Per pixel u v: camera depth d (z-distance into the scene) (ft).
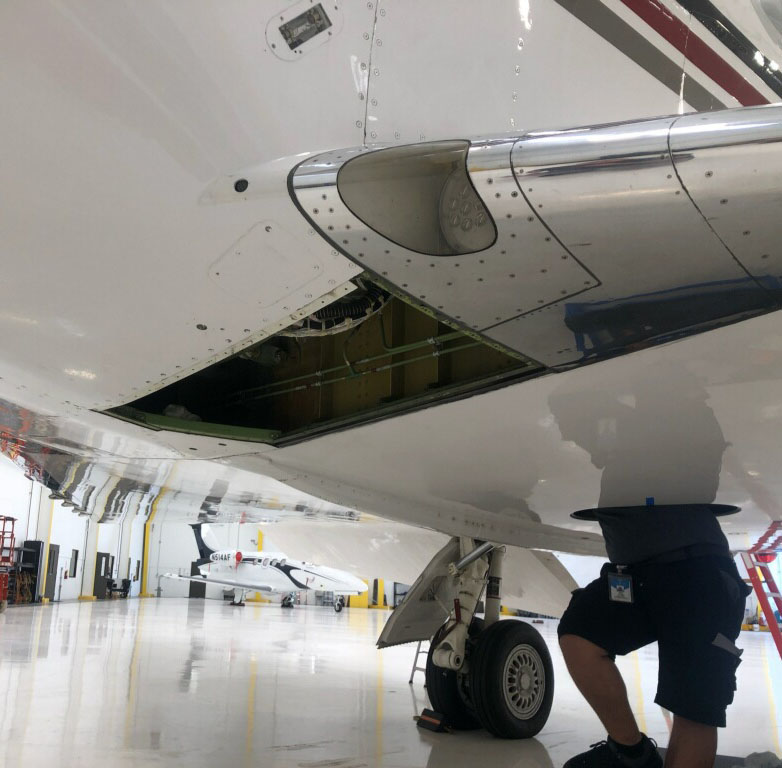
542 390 7.75
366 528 19.33
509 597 18.65
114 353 7.86
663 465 9.53
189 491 14.82
